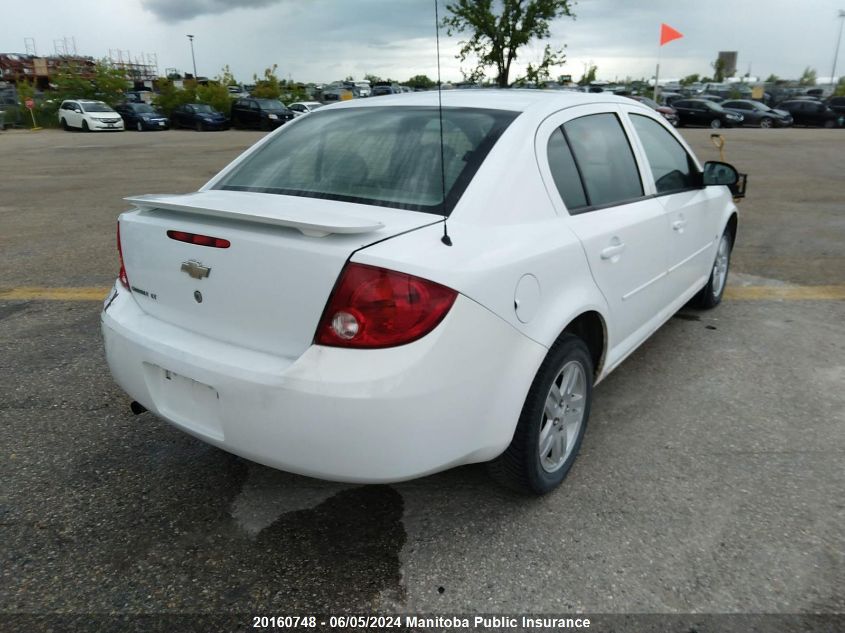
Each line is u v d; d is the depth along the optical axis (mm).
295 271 2100
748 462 3018
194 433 2385
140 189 11750
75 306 5215
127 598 2254
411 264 2043
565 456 2826
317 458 2105
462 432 2201
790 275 5996
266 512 2691
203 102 36312
